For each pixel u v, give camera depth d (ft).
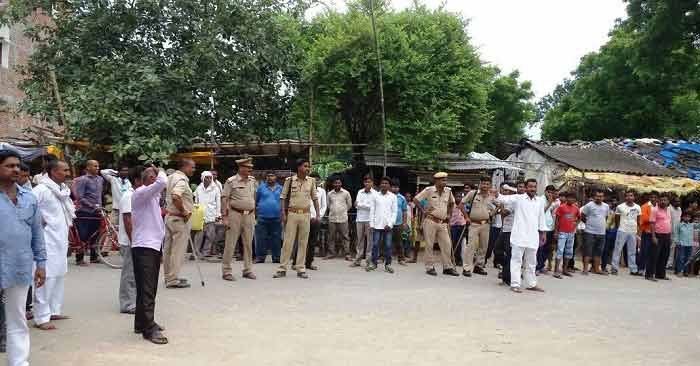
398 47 51.90
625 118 96.22
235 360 17.44
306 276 34.68
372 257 39.65
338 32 51.88
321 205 43.52
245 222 33.14
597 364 18.39
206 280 32.35
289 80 53.36
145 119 43.62
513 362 18.21
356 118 56.65
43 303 20.61
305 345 19.31
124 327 21.12
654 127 97.14
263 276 34.65
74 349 18.20
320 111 54.54
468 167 57.00
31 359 17.03
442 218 38.58
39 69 49.29
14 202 15.35
